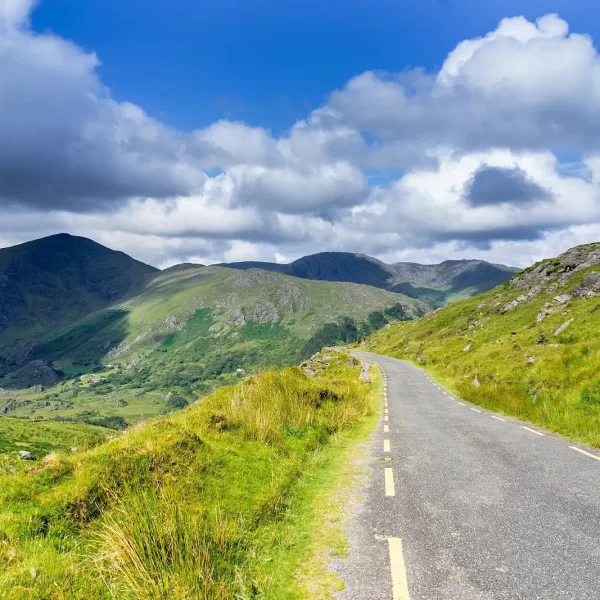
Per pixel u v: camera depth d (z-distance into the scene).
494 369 31.36
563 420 15.16
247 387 15.24
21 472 6.64
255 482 8.19
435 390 31.38
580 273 60.59
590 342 21.11
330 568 5.60
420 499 8.02
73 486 6.33
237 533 6.27
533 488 8.49
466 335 63.38
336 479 9.54
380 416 18.88
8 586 4.32
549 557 5.69
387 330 130.50
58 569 4.74
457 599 4.77
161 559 5.16
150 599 4.54
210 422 10.64
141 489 6.80
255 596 5.04
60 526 5.64
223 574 5.30
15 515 5.56
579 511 7.26
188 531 5.67
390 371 49.78
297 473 9.34
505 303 68.88
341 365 51.31
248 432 10.71
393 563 5.64
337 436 14.00
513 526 6.71
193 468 7.77
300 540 6.46
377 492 8.52
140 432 9.02
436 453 11.70
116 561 5.02
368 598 4.87
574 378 18.50
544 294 61.12
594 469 9.78
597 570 5.34
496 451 11.76
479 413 19.77
